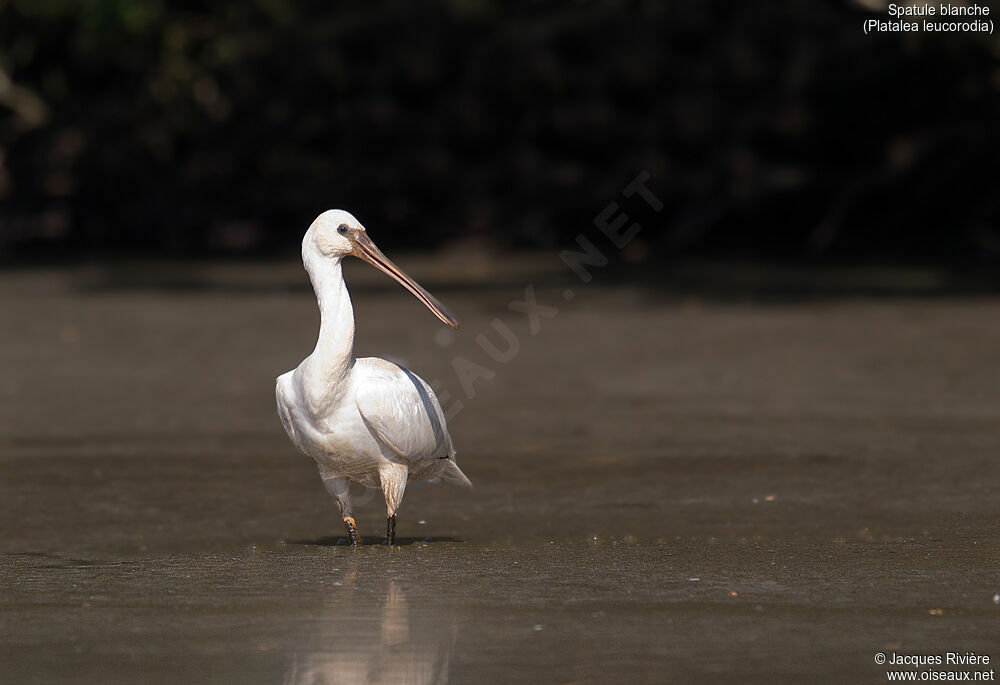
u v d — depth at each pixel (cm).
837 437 1210
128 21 3862
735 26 3625
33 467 1098
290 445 1207
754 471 1064
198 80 4084
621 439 1221
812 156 3788
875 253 3734
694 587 670
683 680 517
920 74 3459
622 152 3775
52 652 557
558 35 3812
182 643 570
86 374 1666
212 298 2655
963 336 1931
